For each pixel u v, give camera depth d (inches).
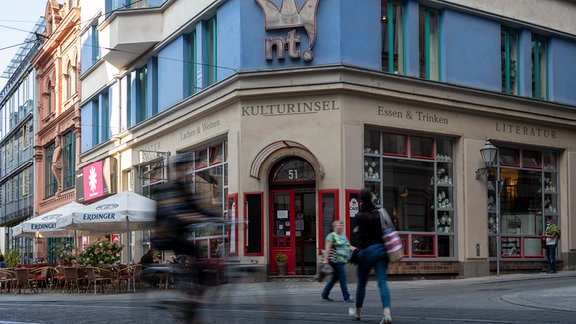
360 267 368.5
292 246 800.9
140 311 348.8
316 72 778.8
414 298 540.7
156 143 1040.2
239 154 805.9
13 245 2185.0
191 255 324.2
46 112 1716.3
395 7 849.5
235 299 330.3
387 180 815.1
